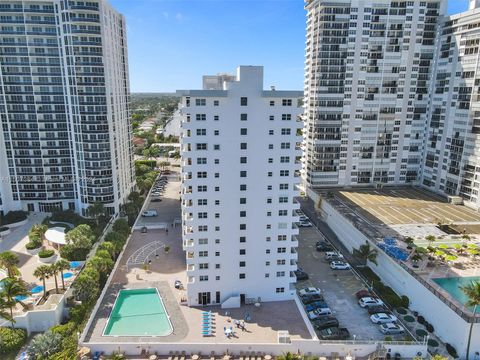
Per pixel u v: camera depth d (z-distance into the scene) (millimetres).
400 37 112562
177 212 119312
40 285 70500
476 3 102000
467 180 103625
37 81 103500
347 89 114875
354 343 54719
